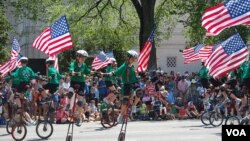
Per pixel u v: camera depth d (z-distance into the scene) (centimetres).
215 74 1955
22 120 2008
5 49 5009
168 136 2128
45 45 2139
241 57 1922
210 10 1906
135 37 5469
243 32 4391
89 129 2405
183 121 2883
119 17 4944
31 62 4534
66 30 2062
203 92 3219
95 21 4966
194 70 5778
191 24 4269
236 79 2734
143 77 3044
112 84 2567
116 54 5488
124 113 1906
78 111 2025
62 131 2330
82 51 1986
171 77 3309
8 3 5275
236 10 1867
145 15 4153
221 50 1944
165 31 5778
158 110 2994
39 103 2394
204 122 2573
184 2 4269
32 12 5072
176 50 5800
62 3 5150
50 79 2302
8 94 2633
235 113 2497
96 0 4828
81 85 2025
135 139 2030
